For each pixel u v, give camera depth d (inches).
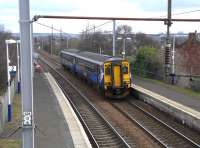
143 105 1326.3
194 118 968.9
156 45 3011.8
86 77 1817.2
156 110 1236.5
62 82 2012.8
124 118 1122.0
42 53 5462.6
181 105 1142.3
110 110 1248.2
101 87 1485.0
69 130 879.7
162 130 971.3
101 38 2906.0
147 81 1736.0
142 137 896.3
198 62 1929.1
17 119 1020.5
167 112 1155.9
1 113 877.2
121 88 1461.6
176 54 2052.2
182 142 858.8
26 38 398.3
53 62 3607.3
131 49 2994.6
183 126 1020.5
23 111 403.5
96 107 1300.4
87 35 3038.9
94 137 906.1
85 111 1232.2
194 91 1491.1
